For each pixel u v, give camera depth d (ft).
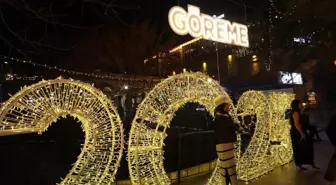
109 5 31.65
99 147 14.88
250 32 57.62
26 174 22.68
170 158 24.54
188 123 38.22
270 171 22.89
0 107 11.68
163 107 16.87
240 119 28.27
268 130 23.18
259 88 57.67
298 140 22.70
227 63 68.33
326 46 46.21
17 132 11.35
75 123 29.07
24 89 11.71
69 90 13.20
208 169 23.53
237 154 20.04
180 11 29.14
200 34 30.81
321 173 21.38
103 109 14.74
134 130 16.63
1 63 38.47
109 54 50.67
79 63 46.21
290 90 44.06
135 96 50.93
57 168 23.80
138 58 54.70
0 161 22.52
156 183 17.33
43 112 12.21
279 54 55.36
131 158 17.07
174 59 59.72
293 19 50.57
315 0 46.16
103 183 14.99
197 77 17.03
